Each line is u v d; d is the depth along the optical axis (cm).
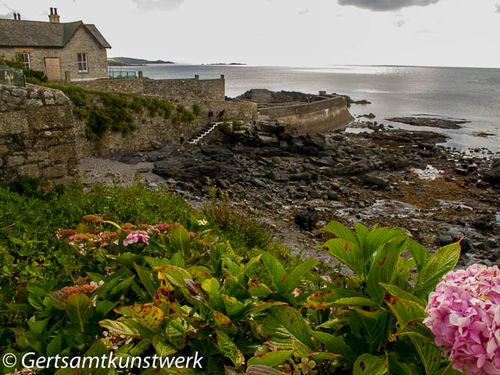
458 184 2458
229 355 221
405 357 197
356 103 8444
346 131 4753
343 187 2300
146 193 1005
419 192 2280
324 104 4856
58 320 289
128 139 2556
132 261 347
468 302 159
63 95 916
